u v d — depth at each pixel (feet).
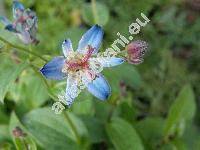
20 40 0.57
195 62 0.96
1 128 0.70
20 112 0.74
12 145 0.67
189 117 0.74
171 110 0.72
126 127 0.66
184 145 0.71
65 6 1.00
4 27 0.55
